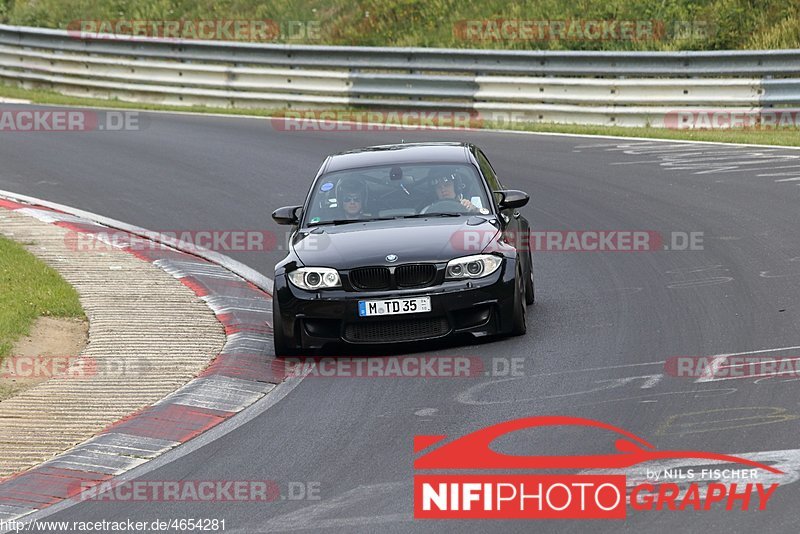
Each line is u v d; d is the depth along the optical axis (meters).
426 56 82.62
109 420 28.03
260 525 20.94
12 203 56.59
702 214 49.22
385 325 32.28
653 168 60.25
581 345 31.80
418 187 36.19
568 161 63.44
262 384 30.94
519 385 28.48
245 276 44.03
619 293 37.84
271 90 88.25
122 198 58.69
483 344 32.91
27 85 99.88
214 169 65.31
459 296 32.09
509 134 73.25
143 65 93.12
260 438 26.25
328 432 26.20
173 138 75.81
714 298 36.00
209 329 36.16
